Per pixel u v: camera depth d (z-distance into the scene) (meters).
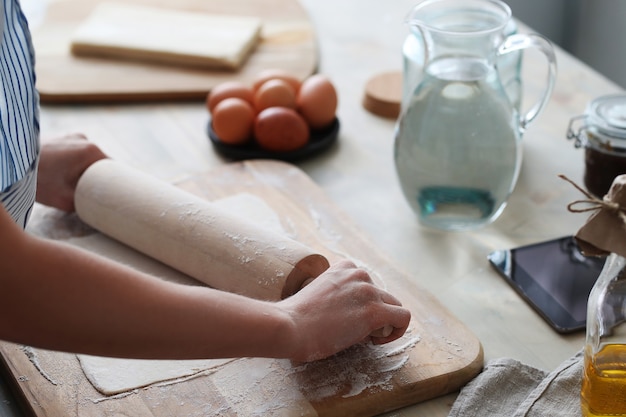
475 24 1.04
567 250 0.98
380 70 1.45
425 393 0.79
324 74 1.44
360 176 1.17
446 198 0.99
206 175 1.13
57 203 1.05
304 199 1.08
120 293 0.62
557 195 1.11
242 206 1.06
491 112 0.94
